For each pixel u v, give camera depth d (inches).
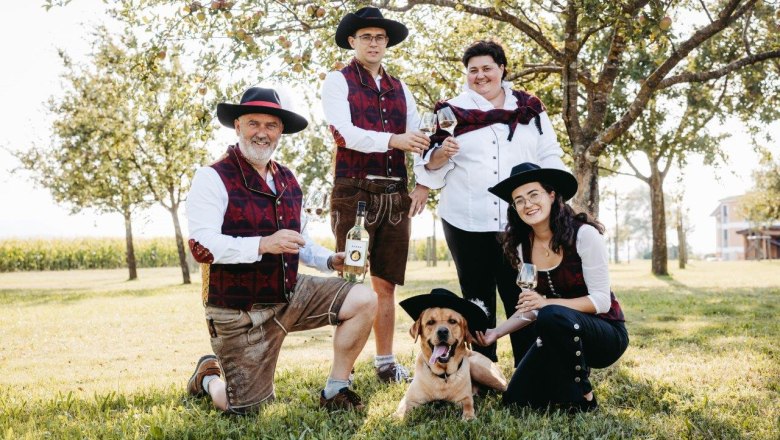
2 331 324.8
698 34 263.3
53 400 150.6
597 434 116.6
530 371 137.9
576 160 292.5
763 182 1266.0
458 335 136.1
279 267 135.4
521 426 120.1
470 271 167.0
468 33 341.1
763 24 348.5
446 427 120.4
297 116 138.9
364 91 167.2
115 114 698.2
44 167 807.1
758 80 386.0
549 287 142.2
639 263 1743.4
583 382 132.6
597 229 139.6
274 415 130.1
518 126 164.6
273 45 228.4
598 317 138.0
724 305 350.9
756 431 116.4
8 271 1331.2
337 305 139.2
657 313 321.4
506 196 142.9
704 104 441.1
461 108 165.0
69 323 354.6
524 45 373.1
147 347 267.9
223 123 140.3
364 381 169.8
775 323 269.4
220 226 133.2
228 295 132.0
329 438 114.7
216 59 232.7
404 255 171.8
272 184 141.8
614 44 294.4
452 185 166.9
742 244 2755.9
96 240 1439.5
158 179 738.8
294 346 261.6
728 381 156.3
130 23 235.9
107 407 144.6
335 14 230.2
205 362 153.4
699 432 117.0
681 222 1043.9
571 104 289.9
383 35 166.4
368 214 166.2
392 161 168.6
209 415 131.1
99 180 757.3
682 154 491.5
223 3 219.8
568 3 268.7
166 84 323.9
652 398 142.9
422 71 360.8
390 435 118.2
